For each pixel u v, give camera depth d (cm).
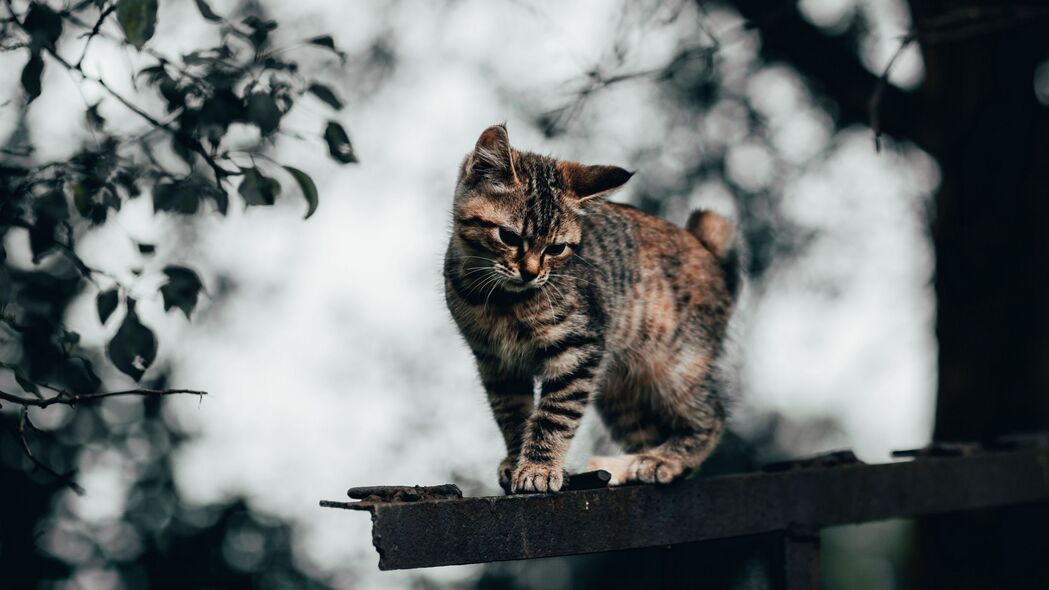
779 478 455
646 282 534
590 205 520
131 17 363
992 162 824
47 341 443
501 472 476
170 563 932
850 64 870
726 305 579
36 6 389
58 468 792
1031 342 816
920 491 516
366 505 316
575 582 1106
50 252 425
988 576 796
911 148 955
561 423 475
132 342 412
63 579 859
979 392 827
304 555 986
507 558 352
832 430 1234
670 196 946
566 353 484
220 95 418
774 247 952
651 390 553
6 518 768
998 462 562
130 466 902
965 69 826
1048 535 775
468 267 497
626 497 398
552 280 486
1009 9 668
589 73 650
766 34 855
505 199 486
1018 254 821
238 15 823
